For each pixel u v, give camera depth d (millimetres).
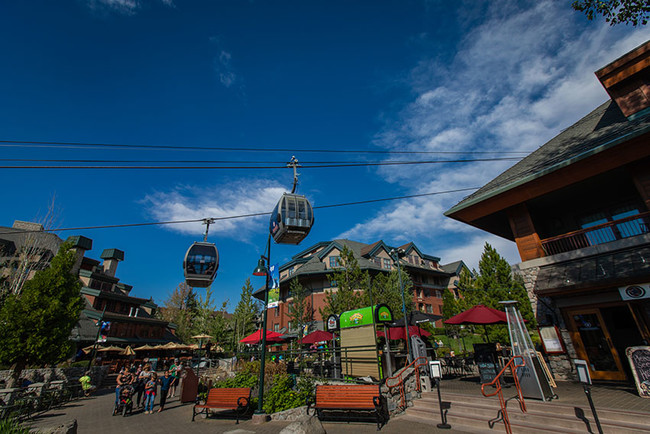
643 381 8797
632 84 12344
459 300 30672
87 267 40781
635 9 8906
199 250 12969
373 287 27484
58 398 15930
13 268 23828
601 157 11586
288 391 12547
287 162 11961
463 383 12930
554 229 15789
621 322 11555
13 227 32688
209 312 42875
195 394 16391
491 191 14469
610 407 7766
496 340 25219
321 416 10211
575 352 12336
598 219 14641
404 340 18266
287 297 43500
